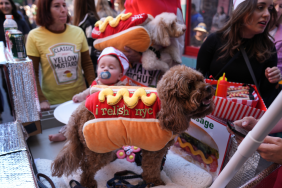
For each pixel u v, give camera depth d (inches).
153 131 28.9
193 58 131.2
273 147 25.9
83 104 32.3
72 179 34.0
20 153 25.9
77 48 67.2
